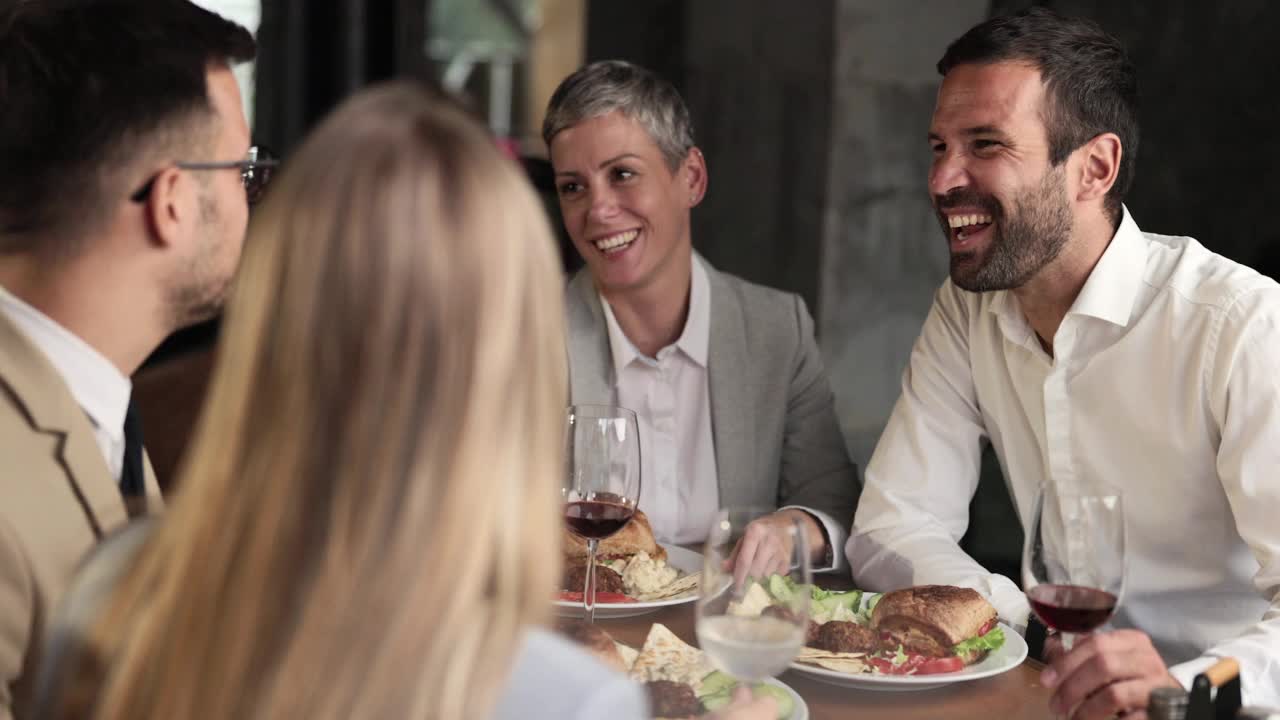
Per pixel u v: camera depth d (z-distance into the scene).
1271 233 4.04
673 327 2.37
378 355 0.68
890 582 1.98
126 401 1.21
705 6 4.75
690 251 2.39
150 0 1.13
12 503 1.05
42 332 1.15
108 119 1.10
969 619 1.54
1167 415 1.87
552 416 0.74
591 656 0.75
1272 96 4.02
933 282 4.48
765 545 1.18
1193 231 4.21
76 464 1.11
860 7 4.21
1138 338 1.88
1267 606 1.88
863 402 4.46
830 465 2.39
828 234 4.32
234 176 1.18
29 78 1.09
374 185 0.69
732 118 4.65
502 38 9.01
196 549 0.71
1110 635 1.31
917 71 4.32
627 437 1.57
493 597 0.73
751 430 2.33
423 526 0.68
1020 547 4.38
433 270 0.69
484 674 0.69
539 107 9.10
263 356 0.70
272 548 0.69
